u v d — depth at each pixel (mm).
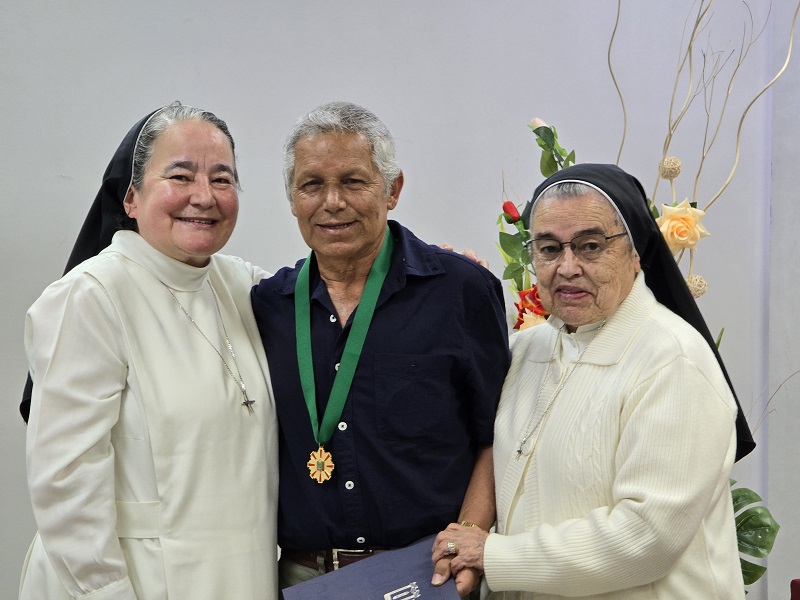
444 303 2268
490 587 1985
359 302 2275
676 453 1812
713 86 3975
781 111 3861
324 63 4039
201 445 2119
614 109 4047
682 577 1906
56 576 2121
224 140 2229
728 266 4008
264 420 2270
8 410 3861
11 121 3857
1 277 3855
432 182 4113
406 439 2211
